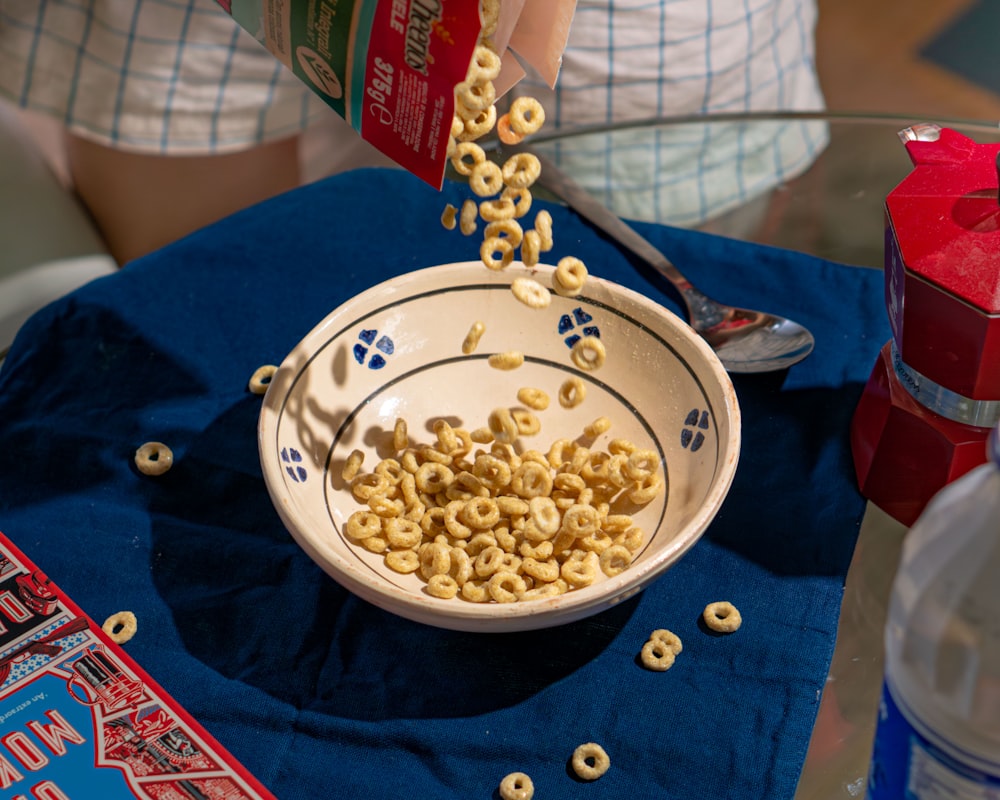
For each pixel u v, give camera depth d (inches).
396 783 29.2
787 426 37.8
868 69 99.7
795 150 48.5
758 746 29.5
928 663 21.0
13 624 32.2
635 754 29.6
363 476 34.6
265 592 33.6
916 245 29.5
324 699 31.0
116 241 66.2
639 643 32.1
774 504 35.5
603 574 31.1
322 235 45.3
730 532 34.8
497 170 30.6
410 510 33.6
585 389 36.3
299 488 32.5
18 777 28.5
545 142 48.9
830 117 49.7
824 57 101.1
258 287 43.4
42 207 57.9
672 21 58.8
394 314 36.1
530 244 30.7
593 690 31.0
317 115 64.8
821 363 39.6
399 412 36.8
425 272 35.8
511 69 31.5
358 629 32.6
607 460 33.9
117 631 32.7
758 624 32.4
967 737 20.6
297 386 33.9
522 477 33.1
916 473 33.4
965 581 20.5
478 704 30.8
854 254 44.1
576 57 58.9
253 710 30.7
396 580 31.9
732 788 28.8
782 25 65.6
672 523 32.1
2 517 36.3
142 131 59.9
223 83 60.1
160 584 34.0
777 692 30.7
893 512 35.1
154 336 41.6
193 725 29.7
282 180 67.8
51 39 57.5
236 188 66.0
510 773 29.4
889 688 22.5
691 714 30.4
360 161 70.9
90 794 28.1
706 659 31.7
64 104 59.1
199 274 43.8
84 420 38.9
